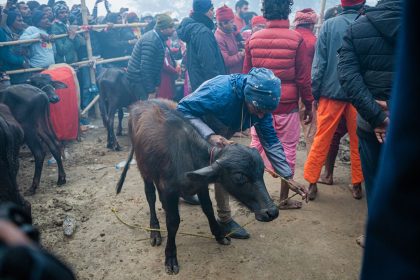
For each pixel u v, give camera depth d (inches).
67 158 245.9
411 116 25.4
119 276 130.2
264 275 128.6
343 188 190.1
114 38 361.4
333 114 158.9
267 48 153.0
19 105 195.8
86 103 337.4
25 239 27.8
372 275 27.8
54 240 150.3
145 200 183.3
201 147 116.6
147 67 246.8
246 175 105.8
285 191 167.5
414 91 25.3
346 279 126.0
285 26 153.3
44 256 27.3
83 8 323.0
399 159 25.7
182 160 118.9
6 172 151.2
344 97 152.6
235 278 127.3
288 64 151.7
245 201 109.0
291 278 127.0
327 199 179.2
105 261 138.3
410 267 25.6
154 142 123.0
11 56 269.7
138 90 262.8
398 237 26.0
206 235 152.7
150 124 128.0
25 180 214.2
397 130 26.1
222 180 109.0
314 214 166.1
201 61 207.3
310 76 166.7
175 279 127.5
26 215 30.3
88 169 226.2
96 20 404.2
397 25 104.9
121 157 247.3
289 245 144.6
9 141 151.3
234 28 325.1
